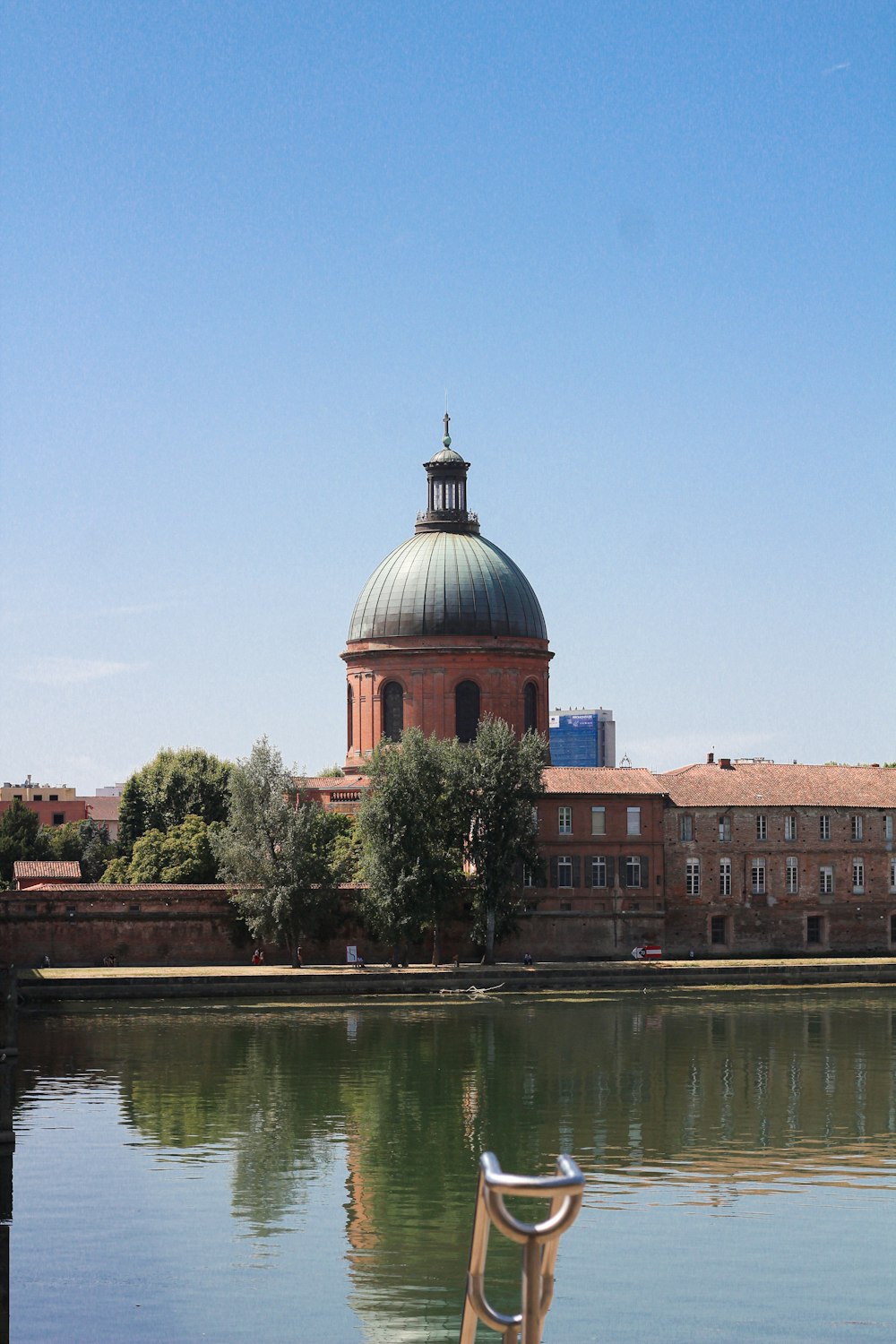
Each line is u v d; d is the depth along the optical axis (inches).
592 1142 2294.5
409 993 4156.0
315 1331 1465.3
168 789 5693.9
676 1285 1598.2
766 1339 1443.2
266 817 4394.7
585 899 4852.4
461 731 5103.3
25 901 4379.9
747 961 4776.1
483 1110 2519.7
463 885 4490.7
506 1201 1956.2
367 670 5177.2
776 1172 2095.2
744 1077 2849.4
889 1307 1526.8
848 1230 1795.0
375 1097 2635.3
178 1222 1830.7
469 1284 509.4
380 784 4424.2
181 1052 3107.8
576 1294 1571.1
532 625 5211.6
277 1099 2605.8
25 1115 2465.6
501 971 4338.1
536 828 4564.5
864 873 5187.0
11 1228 1803.6
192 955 4471.0
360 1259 1691.7
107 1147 2231.8
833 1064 3004.4
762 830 5098.4
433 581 5142.7
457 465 5393.7
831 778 5310.0
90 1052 3102.9
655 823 4918.8
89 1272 1638.8
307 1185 2014.0
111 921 4426.7
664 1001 4050.2
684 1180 2053.4
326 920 4534.9
